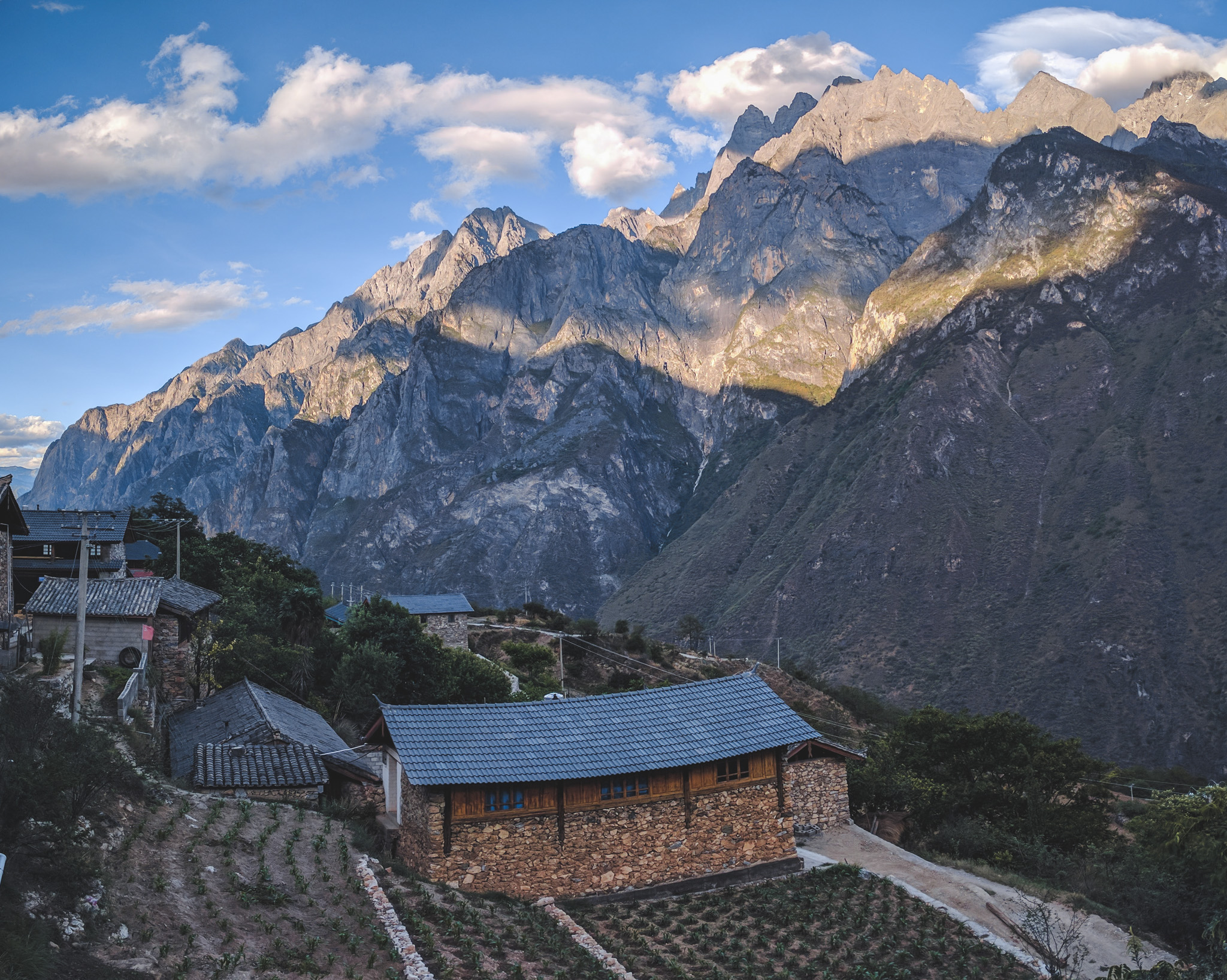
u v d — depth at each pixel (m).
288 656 52.19
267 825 27.08
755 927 26.75
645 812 29.05
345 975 18.66
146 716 37.56
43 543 59.28
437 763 27.17
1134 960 25.77
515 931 23.48
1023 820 44.25
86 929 16.95
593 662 103.19
